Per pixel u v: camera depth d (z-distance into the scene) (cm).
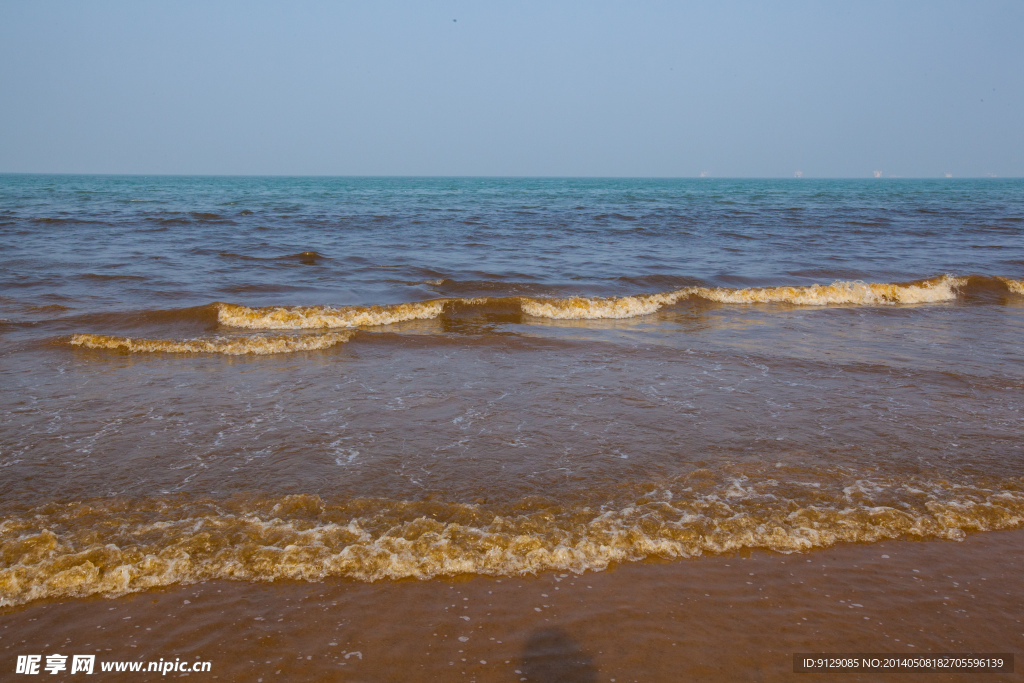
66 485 457
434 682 294
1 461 494
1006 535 420
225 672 296
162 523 405
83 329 928
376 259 1609
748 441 558
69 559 365
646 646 319
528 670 303
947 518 432
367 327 1017
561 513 430
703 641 323
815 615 344
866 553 398
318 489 459
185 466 493
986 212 3678
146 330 942
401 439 556
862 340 948
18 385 683
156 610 336
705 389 704
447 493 456
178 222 2475
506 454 526
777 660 312
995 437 573
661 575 374
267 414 614
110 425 577
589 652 314
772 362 816
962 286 1385
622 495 457
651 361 817
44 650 307
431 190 7275
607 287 1326
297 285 1278
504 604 348
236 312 995
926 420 613
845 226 2695
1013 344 932
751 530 414
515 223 2667
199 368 765
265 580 360
